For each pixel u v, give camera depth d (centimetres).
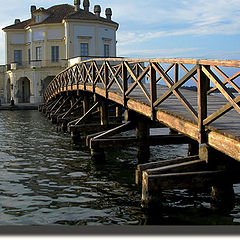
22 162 1063
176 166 605
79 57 3759
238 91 496
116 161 1065
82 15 4262
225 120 650
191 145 1104
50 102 3061
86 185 809
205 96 584
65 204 682
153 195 607
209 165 607
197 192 738
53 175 903
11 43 4791
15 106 3894
